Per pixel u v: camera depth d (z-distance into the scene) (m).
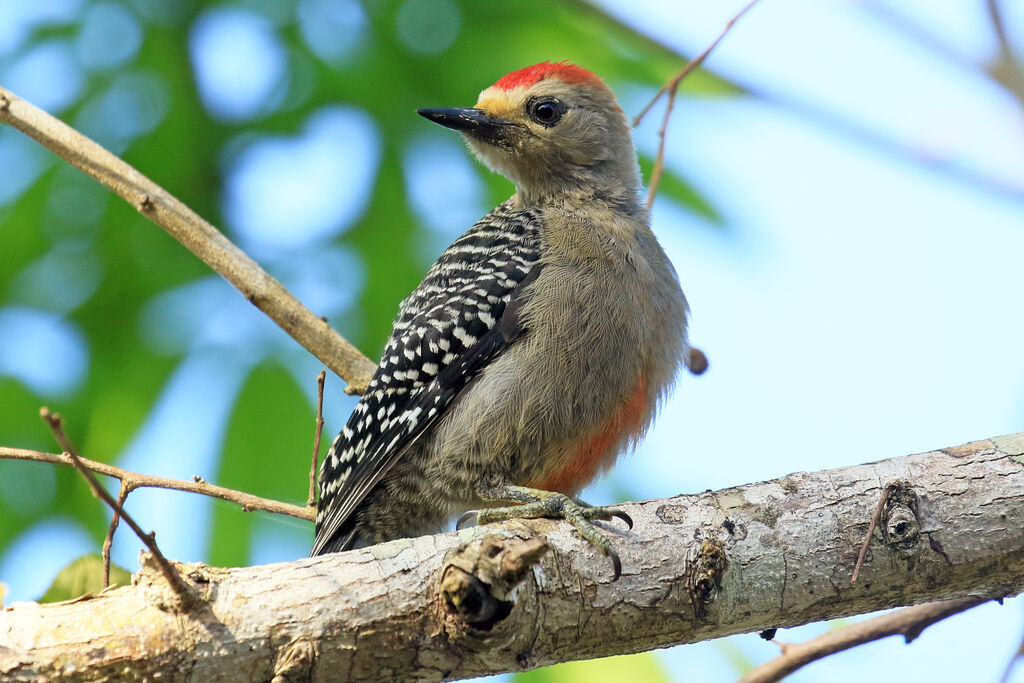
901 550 7.77
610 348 10.05
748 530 7.81
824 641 9.07
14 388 12.67
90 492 12.48
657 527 7.80
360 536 10.70
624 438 10.43
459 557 6.92
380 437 10.29
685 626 7.70
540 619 7.40
